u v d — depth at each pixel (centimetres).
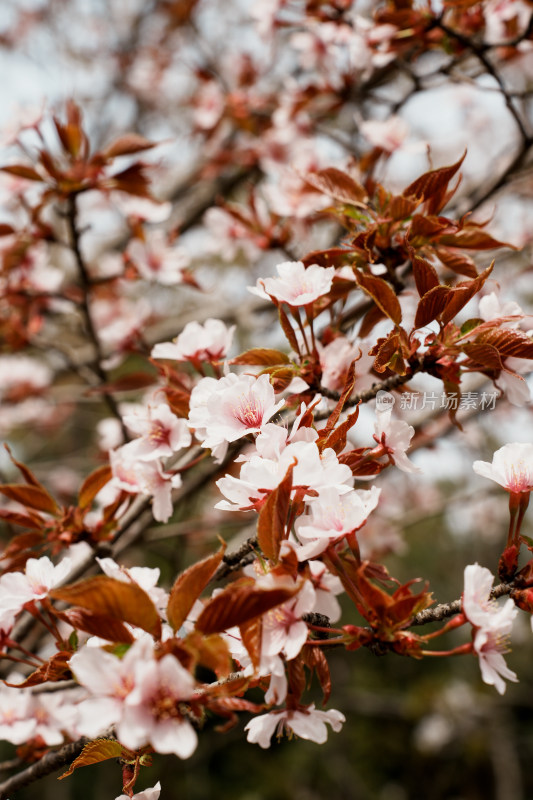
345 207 76
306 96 130
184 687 57
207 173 163
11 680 78
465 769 354
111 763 323
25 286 123
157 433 74
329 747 362
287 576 61
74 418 224
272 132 155
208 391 68
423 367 69
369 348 72
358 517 63
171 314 210
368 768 368
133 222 111
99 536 77
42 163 94
